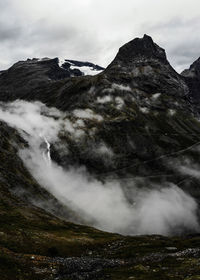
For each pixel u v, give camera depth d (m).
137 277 46.59
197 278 41.59
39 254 66.25
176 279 43.25
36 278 48.88
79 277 50.66
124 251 74.31
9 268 49.12
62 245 75.81
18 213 105.19
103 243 85.75
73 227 113.06
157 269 51.84
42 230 90.19
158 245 81.50
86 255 71.69
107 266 58.88
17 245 67.06
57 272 53.59
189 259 57.53
